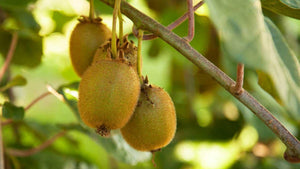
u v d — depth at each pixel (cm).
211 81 151
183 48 78
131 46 84
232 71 120
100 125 77
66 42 149
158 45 144
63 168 128
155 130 82
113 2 85
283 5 81
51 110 173
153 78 169
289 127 136
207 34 128
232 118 150
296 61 75
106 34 89
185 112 149
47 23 132
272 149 151
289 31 149
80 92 77
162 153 146
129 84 77
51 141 114
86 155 131
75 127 111
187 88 149
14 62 126
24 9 116
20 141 124
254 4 65
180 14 128
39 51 126
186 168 151
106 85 77
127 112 77
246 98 76
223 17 62
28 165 122
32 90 175
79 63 89
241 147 153
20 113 99
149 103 82
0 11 118
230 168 150
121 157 111
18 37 122
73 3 131
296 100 67
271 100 125
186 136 146
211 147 154
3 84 126
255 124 132
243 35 62
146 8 140
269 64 63
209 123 152
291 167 145
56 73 167
